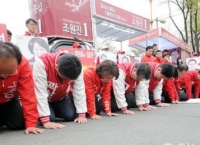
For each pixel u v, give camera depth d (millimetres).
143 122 2156
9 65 1493
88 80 2455
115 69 2281
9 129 2062
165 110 2980
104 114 2773
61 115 2387
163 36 9688
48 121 2021
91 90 2473
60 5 4715
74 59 1795
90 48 5051
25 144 1501
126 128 1902
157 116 2500
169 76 3193
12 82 1783
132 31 7527
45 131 1839
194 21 15055
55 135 1703
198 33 15320
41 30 4539
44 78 2020
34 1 4625
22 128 2039
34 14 4645
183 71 4121
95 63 4477
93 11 5539
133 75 2861
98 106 2730
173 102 3838
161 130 1816
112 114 2637
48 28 4504
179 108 3131
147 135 1663
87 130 1847
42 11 4523
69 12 4910
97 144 1456
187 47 12703
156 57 5457
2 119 2039
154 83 3428
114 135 1670
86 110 2336
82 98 2291
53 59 2064
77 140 1553
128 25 6777
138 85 3080
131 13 6914
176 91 4051
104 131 1802
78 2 5152
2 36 2791
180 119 2287
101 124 2094
